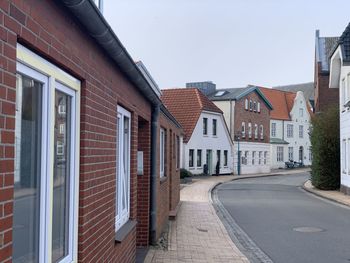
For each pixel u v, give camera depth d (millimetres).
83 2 3340
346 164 24672
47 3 3205
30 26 2928
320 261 9156
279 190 29031
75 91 4160
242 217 15914
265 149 54875
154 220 9891
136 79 6539
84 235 4273
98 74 4746
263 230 13102
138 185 9781
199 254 9367
